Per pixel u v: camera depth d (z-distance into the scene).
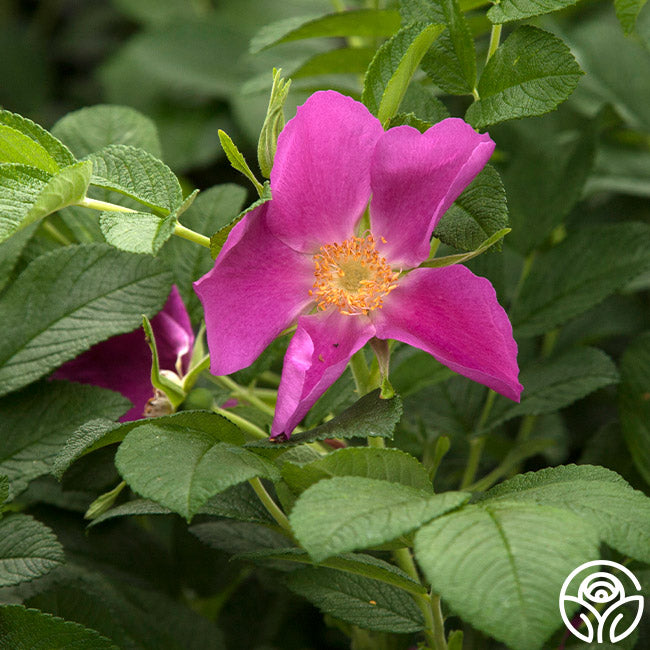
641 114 1.41
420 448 1.31
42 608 1.26
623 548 1.17
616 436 1.31
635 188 1.39
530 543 1.16
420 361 1.29
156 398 1.26
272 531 1.28
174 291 1.28
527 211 1.34
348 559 1.21
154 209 1.22
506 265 1.38
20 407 1.25
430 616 1.23
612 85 1.42
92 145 1.31
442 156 1.21
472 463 1.32
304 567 1.25
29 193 1.20
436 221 1.20
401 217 1.22
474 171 1.20
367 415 1.20
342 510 1.17
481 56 1.38
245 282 1.21
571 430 1.38
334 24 1.32
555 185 1.34
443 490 1.33
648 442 1.29
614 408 1.39
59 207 1.21
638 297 1.41
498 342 1.20
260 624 1.34
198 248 1.29
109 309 1.26
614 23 1.42
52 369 1.25
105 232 1.19
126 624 1.28
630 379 1.30
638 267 1.31
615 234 1.32
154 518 1.35
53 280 1.26
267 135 1.20
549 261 1.33
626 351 1.30
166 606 1.29
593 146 1.34
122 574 1.31
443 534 1.16
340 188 1.22
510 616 1.14
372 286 1.22
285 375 1.21
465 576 1.15
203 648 1.29
